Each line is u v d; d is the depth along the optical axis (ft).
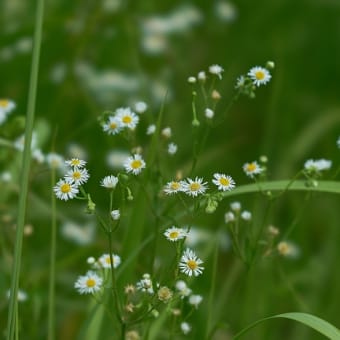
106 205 7.36
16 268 5.14
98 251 6.47
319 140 8.80
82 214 7.18
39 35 5.27
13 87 8.61
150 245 6.43
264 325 6.57
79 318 6.70
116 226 5.12
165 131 5.57
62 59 8.45
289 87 9.05
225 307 5.88
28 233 6.04
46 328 6.44
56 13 9.07
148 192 5.64
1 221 6.18
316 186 5.50
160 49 9.16
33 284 6.03
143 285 5.17
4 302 6.15
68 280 6.75
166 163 6.10
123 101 8.69
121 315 5.33
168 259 6.21
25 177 5.17
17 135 6.70
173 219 5.41
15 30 8.00
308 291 7.00
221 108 9.19
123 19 8.91
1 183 6.34
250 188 5.59
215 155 7.88
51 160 6.07
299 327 6.72
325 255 7.02
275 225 7.38
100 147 7.98
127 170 5.18
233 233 5.53
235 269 6.50
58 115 8.23
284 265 7.06
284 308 6.77
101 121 5.50
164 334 6.04
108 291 5.54
